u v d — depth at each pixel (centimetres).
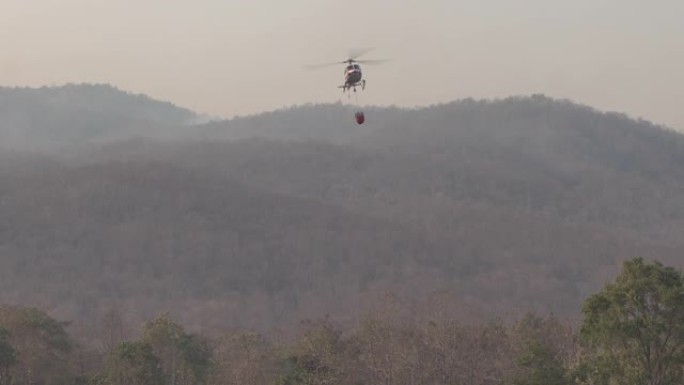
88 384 9556
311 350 9338
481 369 9231
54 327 10325
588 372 6225
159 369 9369
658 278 5706
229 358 10400
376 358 9512
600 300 5841
